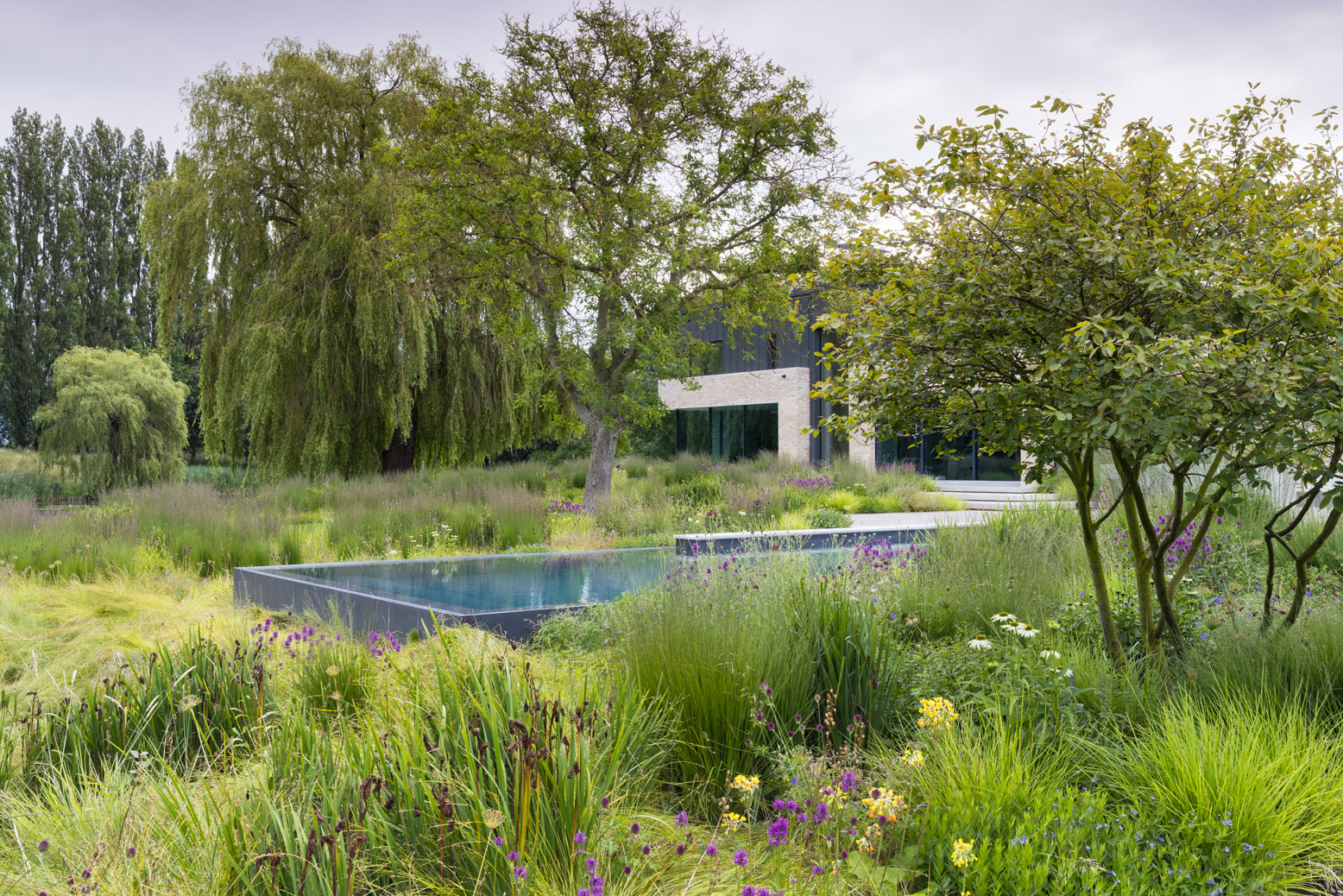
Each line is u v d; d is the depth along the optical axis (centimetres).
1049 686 342
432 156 1499
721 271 1599
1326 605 451
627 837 250
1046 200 352
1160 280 306
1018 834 241
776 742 321
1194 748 273
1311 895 239
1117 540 655
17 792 309
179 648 453
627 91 1552
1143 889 225
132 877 209
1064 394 344
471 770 227
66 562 906
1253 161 363
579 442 3656
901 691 374
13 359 3934
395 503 1331
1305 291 301
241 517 1157
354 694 404
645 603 451
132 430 2742
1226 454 348
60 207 4184
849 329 392
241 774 310
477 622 564
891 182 376
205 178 1938
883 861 248
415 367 1916
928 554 641
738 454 2941
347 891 195
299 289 1917
